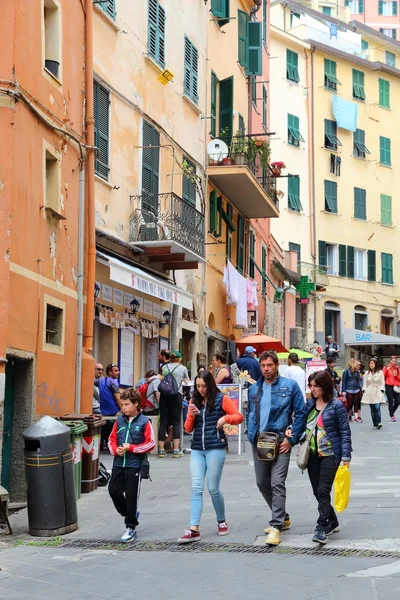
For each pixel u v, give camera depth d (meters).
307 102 59.75
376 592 7.77
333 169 60.66
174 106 25.66
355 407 29.14
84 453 14.30
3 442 12.99
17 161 12.68
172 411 18.52
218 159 29.28
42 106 13.85
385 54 72.31
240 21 33.97
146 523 11.62
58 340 14.83
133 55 22.30
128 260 21.78
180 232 22.95
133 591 8.23
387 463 17.02
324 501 9.90
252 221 38.12
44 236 14.00
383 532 10.27
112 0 20.91
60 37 14.99
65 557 9.74
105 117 20.58
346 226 61.00
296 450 19.66
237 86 33.62
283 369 21.92
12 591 8.37
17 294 12.66
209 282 29.94
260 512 11.98
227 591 8.09
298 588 8.06
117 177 21.11
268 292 43.59
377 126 64.19
